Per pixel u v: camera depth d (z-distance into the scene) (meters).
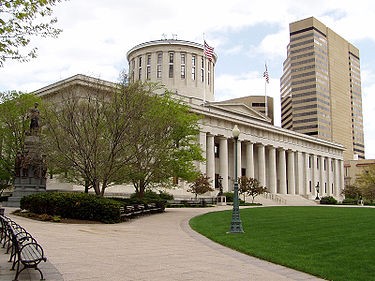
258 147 79.75
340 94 165.50
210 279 9.44
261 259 12.56
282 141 85.06
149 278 9.26
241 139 74.12
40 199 24.44
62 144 26.73
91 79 45.28
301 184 89.56
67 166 27.66
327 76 159.75
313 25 157.12
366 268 11.05
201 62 84.69
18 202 32.00
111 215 23.62
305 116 154.25
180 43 82.62
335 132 158.50
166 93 39.69
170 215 30.58
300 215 30.02
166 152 31.98
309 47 156.62
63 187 49.28
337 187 103.75
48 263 10.56
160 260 11.67
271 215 29.89
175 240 16.52
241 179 58.75
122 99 27.59
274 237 17.48
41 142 30.73
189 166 38.38
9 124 45.44
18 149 44.66
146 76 82.81
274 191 80.69
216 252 13.66
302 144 91.75
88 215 23.61
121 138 26.69
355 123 180.88
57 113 31.34
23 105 45.25
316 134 150.75
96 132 26.25
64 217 23.88
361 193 87.06
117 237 16.88
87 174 26.83
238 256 13.01
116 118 26.66
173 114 34.78
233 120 71.44
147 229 20.64
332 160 104.81
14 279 8.66
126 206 26.28
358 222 24.45
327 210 37.41
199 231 19.84
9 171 45.31
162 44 82.62
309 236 17.77
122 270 10.02
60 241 14.79
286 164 91.38
